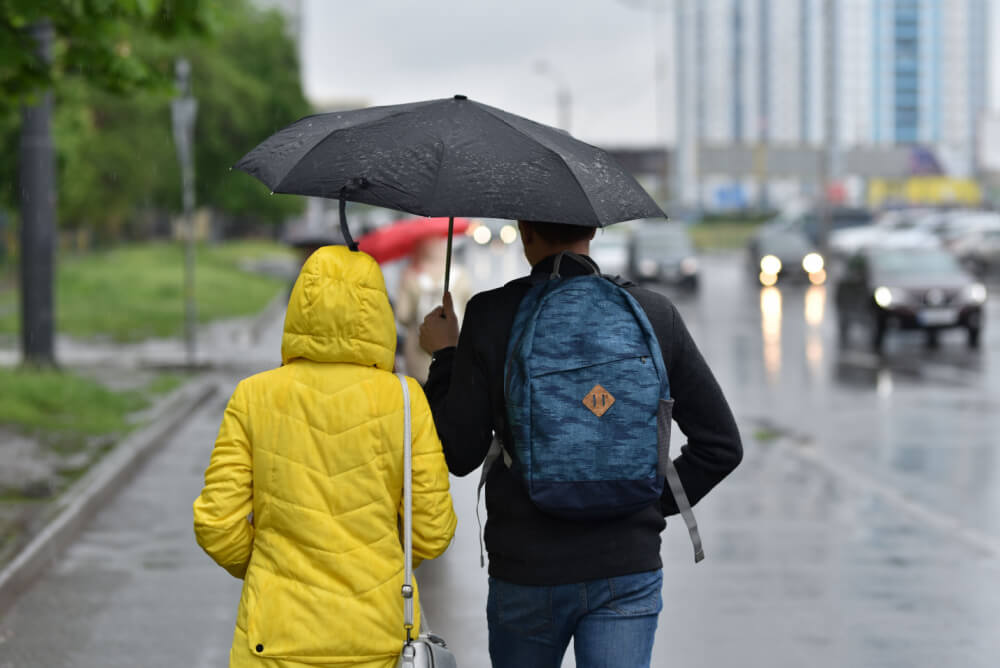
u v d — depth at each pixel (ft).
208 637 52.95
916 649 51.08
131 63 86.07
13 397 109.81
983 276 352.08
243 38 437.58
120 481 85.56
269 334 206.80
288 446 24.93
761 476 90.27
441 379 28.63
